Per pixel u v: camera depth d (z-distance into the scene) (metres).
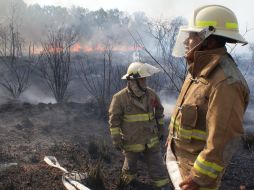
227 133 2.02
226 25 2.23
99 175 4.20
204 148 2.12
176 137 2.46
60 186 4.07
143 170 4.77
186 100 2.30
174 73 7.02
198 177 2.06
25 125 6.36
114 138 4.05
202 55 2.21
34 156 4.98
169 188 4.18
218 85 2.08
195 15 2.33
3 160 4.81
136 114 4.03
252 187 4.47
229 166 5.03
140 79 3.95
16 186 4.04
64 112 7.21
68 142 5.65
